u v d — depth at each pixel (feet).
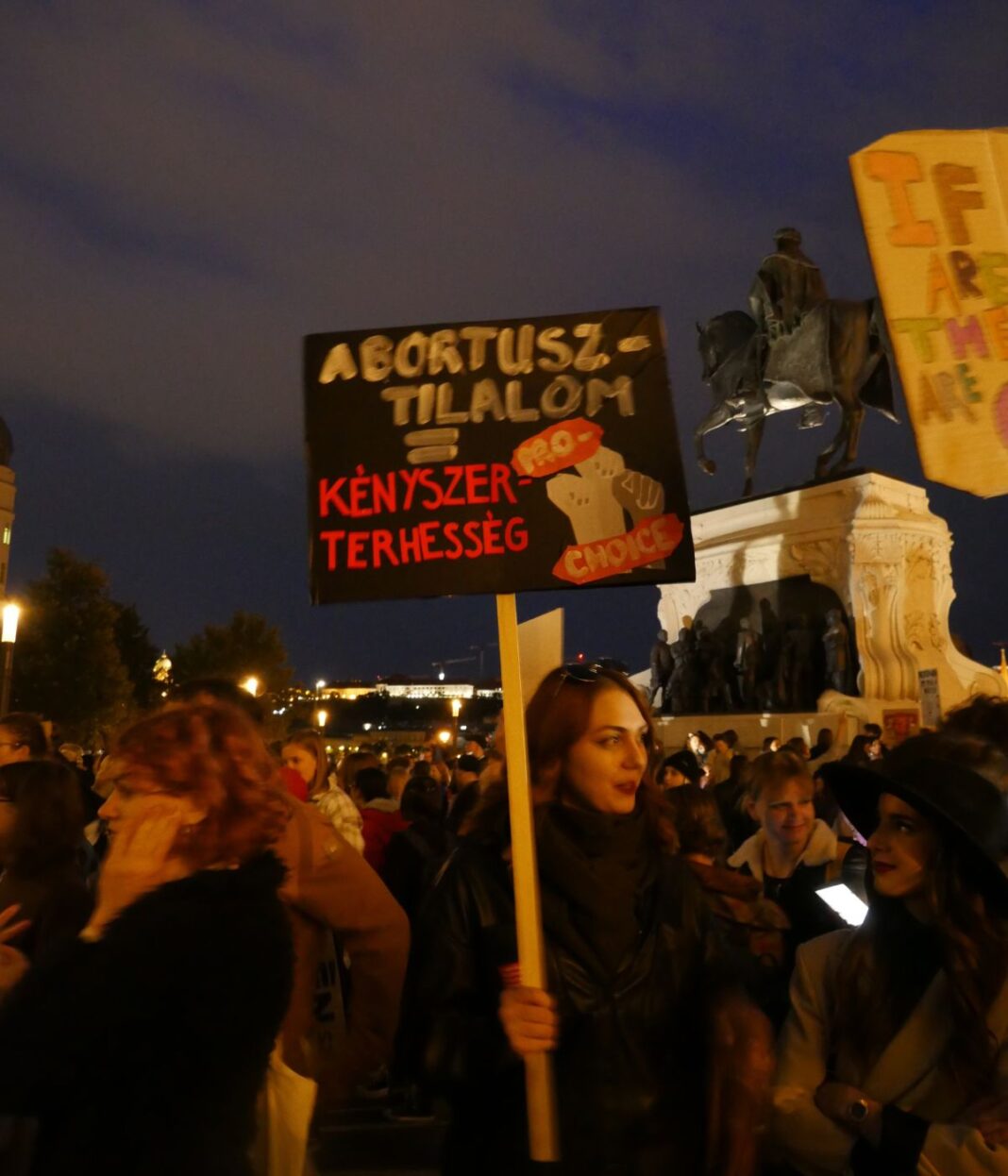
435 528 11.39
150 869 8.07
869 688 67.72
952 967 9.06
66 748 40.68
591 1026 9.52
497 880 10.21
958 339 13.61
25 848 12.59
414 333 11.80
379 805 32.45
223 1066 7.43
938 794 9.16
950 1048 9.14
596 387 11.51
